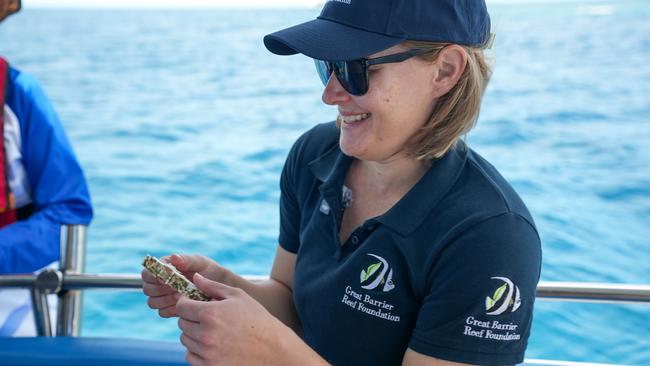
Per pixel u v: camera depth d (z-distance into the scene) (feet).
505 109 27.53
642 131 24.30
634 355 10.89
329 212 3.56
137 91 33.14
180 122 27.14
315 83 33.94
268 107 29.32
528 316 3.12
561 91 30.89
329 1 3.29
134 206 18.28
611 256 14.40
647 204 17.43
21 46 47.70
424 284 3.19
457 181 3.23
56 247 5.42
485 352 3.04
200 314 2.97
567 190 18.53
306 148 3.87
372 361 3.40
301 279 3.63
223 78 35.81
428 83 3.15
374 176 3.46
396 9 3.04
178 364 3.86
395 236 3.22
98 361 3.88
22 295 5.63
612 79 33.32
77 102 30.89
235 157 22.49
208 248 15.71
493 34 3.35
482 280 3.00
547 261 14.17
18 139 5.49
